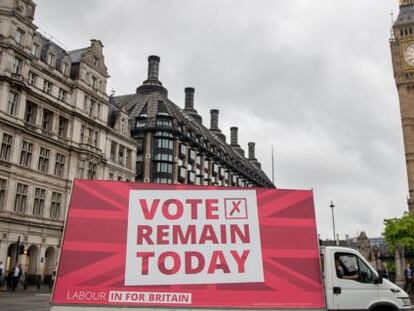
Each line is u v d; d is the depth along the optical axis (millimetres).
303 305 11141
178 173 86438
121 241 11508
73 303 10852
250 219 12016
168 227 11781
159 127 83562
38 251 43250
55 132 46719
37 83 44781
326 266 12664
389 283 12953
